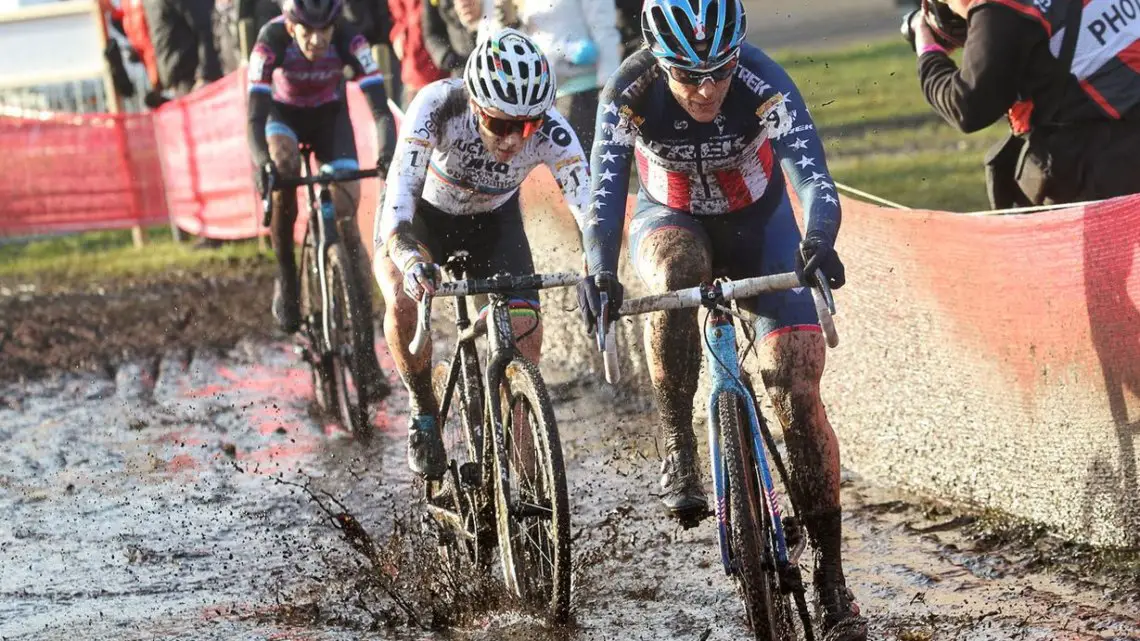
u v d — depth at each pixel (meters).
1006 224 12.80
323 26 18.34
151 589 13.07
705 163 11.21
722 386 10.27
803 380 10.80
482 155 12.71
